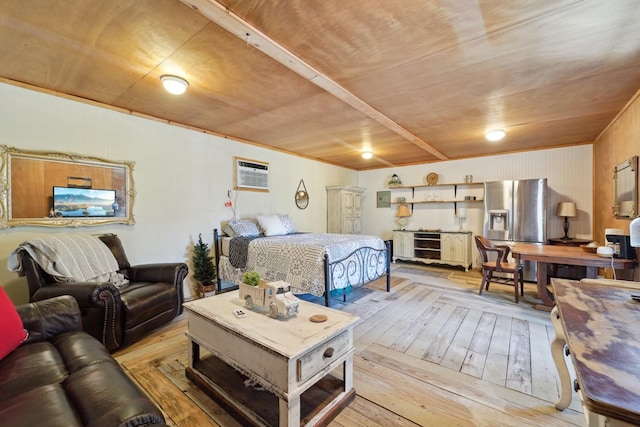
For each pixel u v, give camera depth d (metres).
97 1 1.50
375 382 1.91
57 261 2.24
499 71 2.27
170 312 2.75
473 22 1.68
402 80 2.42
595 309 1.23
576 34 1.78
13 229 2.44
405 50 1.97
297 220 5.50
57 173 2.66
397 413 1.62
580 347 0.90
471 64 2.16
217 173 4.09
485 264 3.90
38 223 2.54
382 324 2.85
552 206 4.84
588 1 1.50
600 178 4.12
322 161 6.17
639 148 2.64
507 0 1.50
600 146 4.11
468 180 5.60
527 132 4.02
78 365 1.34
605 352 0.86
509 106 3.02
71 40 1.86
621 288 1.57
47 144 2.61
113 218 3.03
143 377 1.96
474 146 4.88
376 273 3.85
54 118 2.65
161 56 2.06
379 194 6.99
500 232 4.79
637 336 0.97
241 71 2.28
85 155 2.83
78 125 2.80
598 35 1.79
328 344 1.58
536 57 2.06
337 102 2.92
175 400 1.73
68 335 1.64
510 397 1.74
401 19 1.65
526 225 4.60
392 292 3.96
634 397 0.64
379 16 1.62
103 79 2.42
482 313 3.14
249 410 1.57
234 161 4.32
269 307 1.82
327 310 1.91
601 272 3.87
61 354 1.45
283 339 1.49
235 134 4.17
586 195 4.56
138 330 2.39
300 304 2.03
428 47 1.94
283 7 1.54
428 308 3.31
